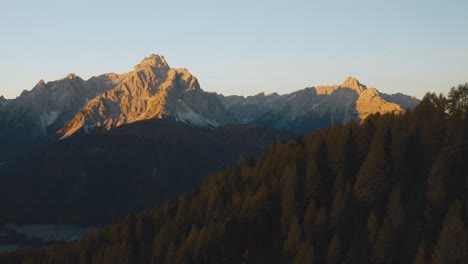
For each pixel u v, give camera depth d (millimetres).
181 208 144625
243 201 132750
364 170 111750
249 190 135875
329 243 106625
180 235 137250
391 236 96812
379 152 111688
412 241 96375
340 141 129500
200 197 147500
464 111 126688
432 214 98500
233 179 150875
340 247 101375
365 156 126250
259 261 113625
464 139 106938
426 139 117875
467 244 87812
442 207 98562
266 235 121688
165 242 135625
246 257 115375
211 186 150875
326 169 128125
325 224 109625
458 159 106375
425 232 96312
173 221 142625
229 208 134750
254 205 125125
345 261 99750
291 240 108312
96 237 162250
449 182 102375
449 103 135875
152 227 152500
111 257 137250
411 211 102562
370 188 110312
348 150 127125
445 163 105750
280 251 113062
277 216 124625
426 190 105500
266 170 142750
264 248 117250
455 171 104938
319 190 121438
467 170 104625
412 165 114188
